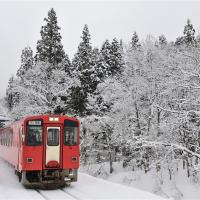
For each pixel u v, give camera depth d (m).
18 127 18.94
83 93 41.81
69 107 41.81
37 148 16.73
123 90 34.56
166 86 29.23
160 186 27.27
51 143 16.95
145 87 31.98
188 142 26.62
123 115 33.62
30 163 16.58
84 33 46.12
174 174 30.05
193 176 28.05
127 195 14.23
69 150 17.16
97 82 43.56
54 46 44.94
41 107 38.94
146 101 32.56
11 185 17.38
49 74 41.53
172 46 36.25
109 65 51.12
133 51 35.34
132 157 35.31
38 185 17.45
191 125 25.09
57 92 41.09
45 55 44.84
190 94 26.09
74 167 17.17
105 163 41.12
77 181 18.55
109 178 34.94
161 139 27.25
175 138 26.50
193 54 27.50
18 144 18.44
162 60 32.88
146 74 33.16
